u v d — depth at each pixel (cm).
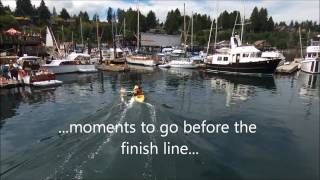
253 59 5506
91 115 2205
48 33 7794
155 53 9662
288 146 1731
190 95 3397
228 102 3006
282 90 3806
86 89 3834
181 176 1204
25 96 3362
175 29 16612
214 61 6097
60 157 1373
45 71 4344
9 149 1712
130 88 3872
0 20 11006
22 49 6475
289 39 14575
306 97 3319
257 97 3312
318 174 1377
